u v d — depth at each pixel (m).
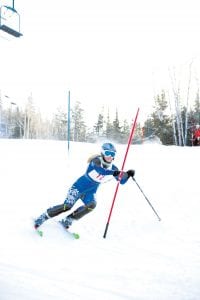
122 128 54.41
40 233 4.54
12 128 56.00
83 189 4.67
